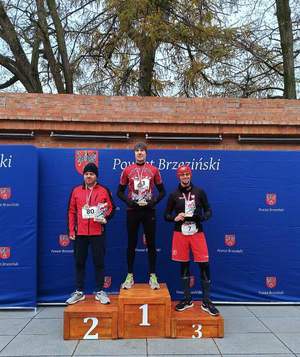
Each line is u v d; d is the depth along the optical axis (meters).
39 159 6.49
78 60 14.02
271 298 6.56
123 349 4.66
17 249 6.17
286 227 6.60
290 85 12.55
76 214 5.61
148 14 11.97
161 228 6.52
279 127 7.75
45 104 7.78
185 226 5.45
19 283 6.16
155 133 7.67
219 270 6.54
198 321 5.01
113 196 6.50
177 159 6.58
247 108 8.00
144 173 5.70
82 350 4.64
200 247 5.43
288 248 6.59
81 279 5.49
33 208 6.21
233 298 6.53
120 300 4.98
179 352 4.57
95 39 13.71
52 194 6.48
